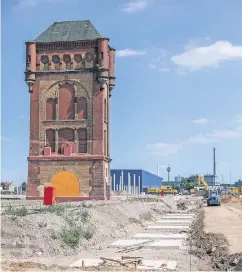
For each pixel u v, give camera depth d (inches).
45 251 1030.4
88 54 2615.7
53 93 2623.0
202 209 3284.9
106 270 874.1
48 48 2642.7
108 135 2760.8
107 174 2664.9
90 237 1253.1
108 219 1569.9
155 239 1375.5
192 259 1032.8
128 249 1165.7
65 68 2628.0
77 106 2600.9
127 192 5113.2
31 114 2623.0
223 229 1729.8
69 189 2527.1
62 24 2719.0
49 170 2554.1
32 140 2603.3
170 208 3297.2
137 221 1894.7
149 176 6939.0
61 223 1195.3
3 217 1088.2
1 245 1009.5
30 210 1368.1
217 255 1076.5
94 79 2598.4
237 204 4347.9
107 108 2751.0
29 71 2610.7
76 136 2581.2
